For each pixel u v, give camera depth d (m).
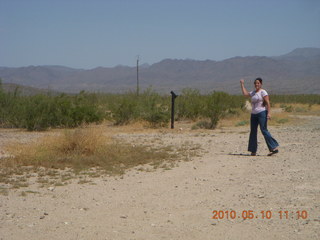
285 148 13.39
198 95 26.94
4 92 22.86
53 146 11.90
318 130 19.00
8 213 6.77
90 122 21.89
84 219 6.54
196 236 5.78
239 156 12.12
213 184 8.80
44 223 6.32
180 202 7.48
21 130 19.81
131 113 22.03
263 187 8.38
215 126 20.86
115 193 8.13
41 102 20.97
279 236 5.71
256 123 12.12
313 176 9.21
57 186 8.68
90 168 10.52
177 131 19.06
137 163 11.12
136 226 6.20
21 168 10.25
